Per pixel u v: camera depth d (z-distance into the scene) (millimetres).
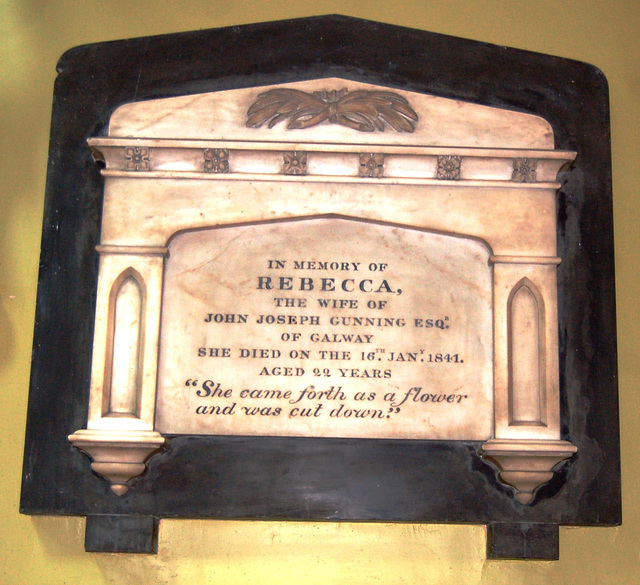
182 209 2488
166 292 2465
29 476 2373
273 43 2664
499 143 2584
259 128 2561
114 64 2650
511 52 2695
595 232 2574
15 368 2508
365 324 2465
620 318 2582
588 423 2449
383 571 2395
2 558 2385
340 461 2385
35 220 2602
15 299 2549
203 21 2762
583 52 2785
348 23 2695
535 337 2467
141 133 2549
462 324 2477
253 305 2465
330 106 2582
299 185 2510
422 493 2377
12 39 2738
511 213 2516
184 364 2422
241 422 2395
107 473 2340
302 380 2424
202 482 2367
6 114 2676
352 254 2510
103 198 2523
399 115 2582
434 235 2533
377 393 2424
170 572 2383
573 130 2646
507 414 2402
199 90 2619
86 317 2473
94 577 2377
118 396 2395
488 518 2377
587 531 2439
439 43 2689
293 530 2418
